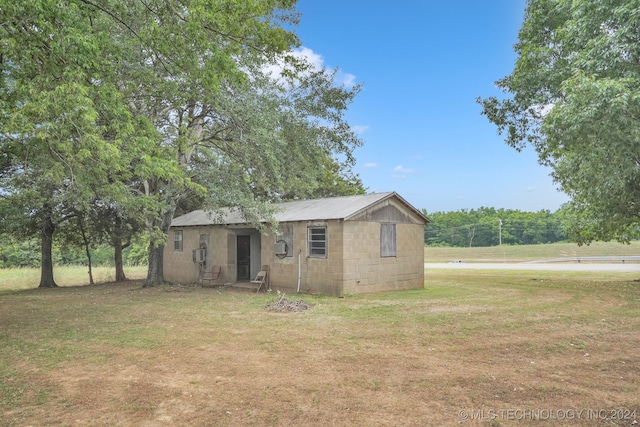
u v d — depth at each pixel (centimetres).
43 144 837
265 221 1520
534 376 529
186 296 1388
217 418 414
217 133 1616
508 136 1802
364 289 1374
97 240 2303
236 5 850
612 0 1116
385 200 1467
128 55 1003
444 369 559
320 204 1619
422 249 1580
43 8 655
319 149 1716
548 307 1054
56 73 742
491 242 7119
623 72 1115
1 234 1959
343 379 522
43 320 950
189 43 847
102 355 641
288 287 1488
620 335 748
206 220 1855
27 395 479
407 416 415
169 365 587
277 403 449
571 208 2064
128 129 796
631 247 4888
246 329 822
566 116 1120
